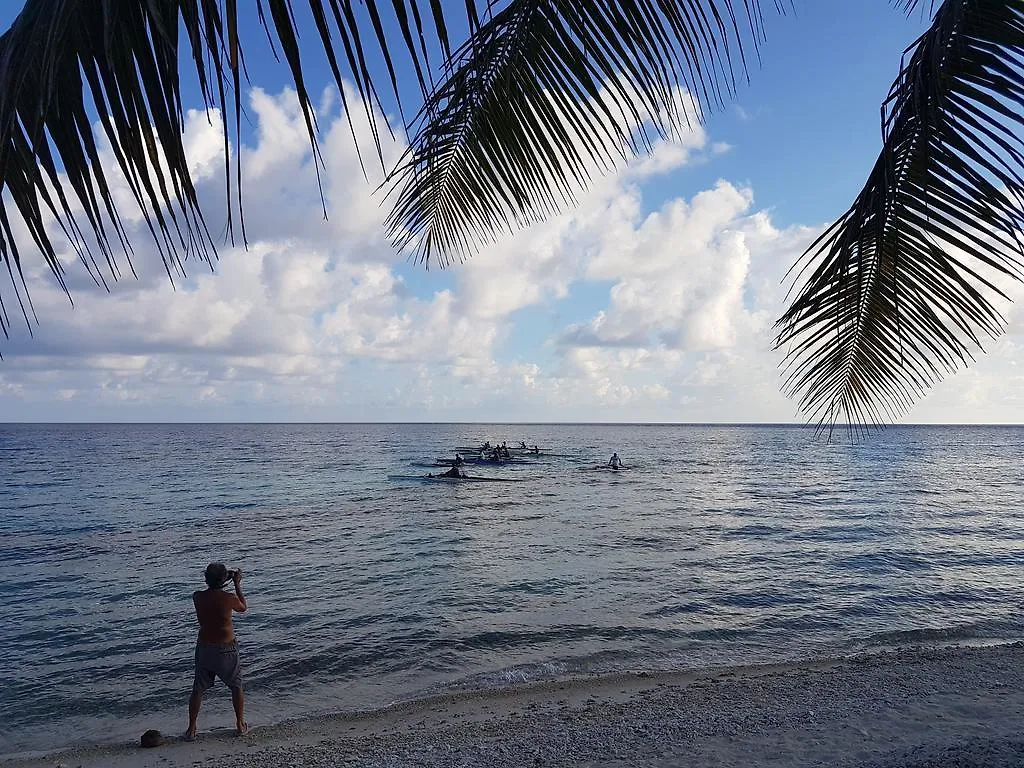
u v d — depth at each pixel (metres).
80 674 10.77
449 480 48.47
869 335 2.72
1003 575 17.64
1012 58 2.03
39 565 19.97
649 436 190.38
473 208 2.98
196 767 7.20
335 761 7.05
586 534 24.88
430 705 9.12
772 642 12.06
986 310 2.41
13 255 1.47
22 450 99.62
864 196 2.37
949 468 68.38
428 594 15.72
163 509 33.12
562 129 2.43
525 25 2.23
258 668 10.84
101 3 1.25
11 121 1.23
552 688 9.66
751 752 6.66
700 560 19.83
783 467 68.62
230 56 1.17
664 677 10.01
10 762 7.64
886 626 13.05
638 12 2.05
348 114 1.27
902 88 2.25
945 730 7.09
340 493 40.19
